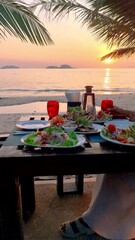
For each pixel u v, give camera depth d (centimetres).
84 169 115
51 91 1916
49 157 112
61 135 123
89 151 118
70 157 113
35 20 234
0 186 114
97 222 151
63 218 182
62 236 161
